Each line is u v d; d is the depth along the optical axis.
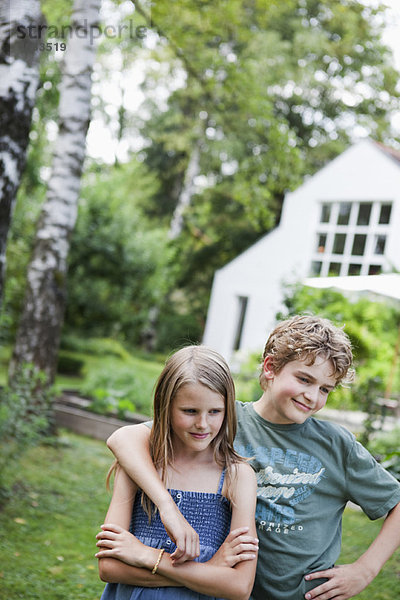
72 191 7.12
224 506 1.93
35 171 11.84
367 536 5.03
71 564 3.95
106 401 8.43
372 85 21.17
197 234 23.98
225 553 1.80
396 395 10.28
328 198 14.24
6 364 13.45
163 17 8.50
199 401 1.83
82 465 6.39
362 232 13.76
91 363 14.29
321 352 2.00
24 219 11.45
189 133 21.20
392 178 13.30
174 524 1.77
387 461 5.12
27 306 6.97
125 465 1.91
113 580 1.81
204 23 9.48
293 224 14.76
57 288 7.04
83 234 13.32
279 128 12.05
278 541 2.02
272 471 2.07
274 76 18.61
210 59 10.58
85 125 7.12
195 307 23.41
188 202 22.31
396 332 11.27
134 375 9.87
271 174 13.95
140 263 13.93
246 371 12.01
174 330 23.00
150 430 2.04
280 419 2.11
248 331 15.02
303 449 2.09
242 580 1.77
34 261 7.01
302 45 19.02
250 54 16.95
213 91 12.25
